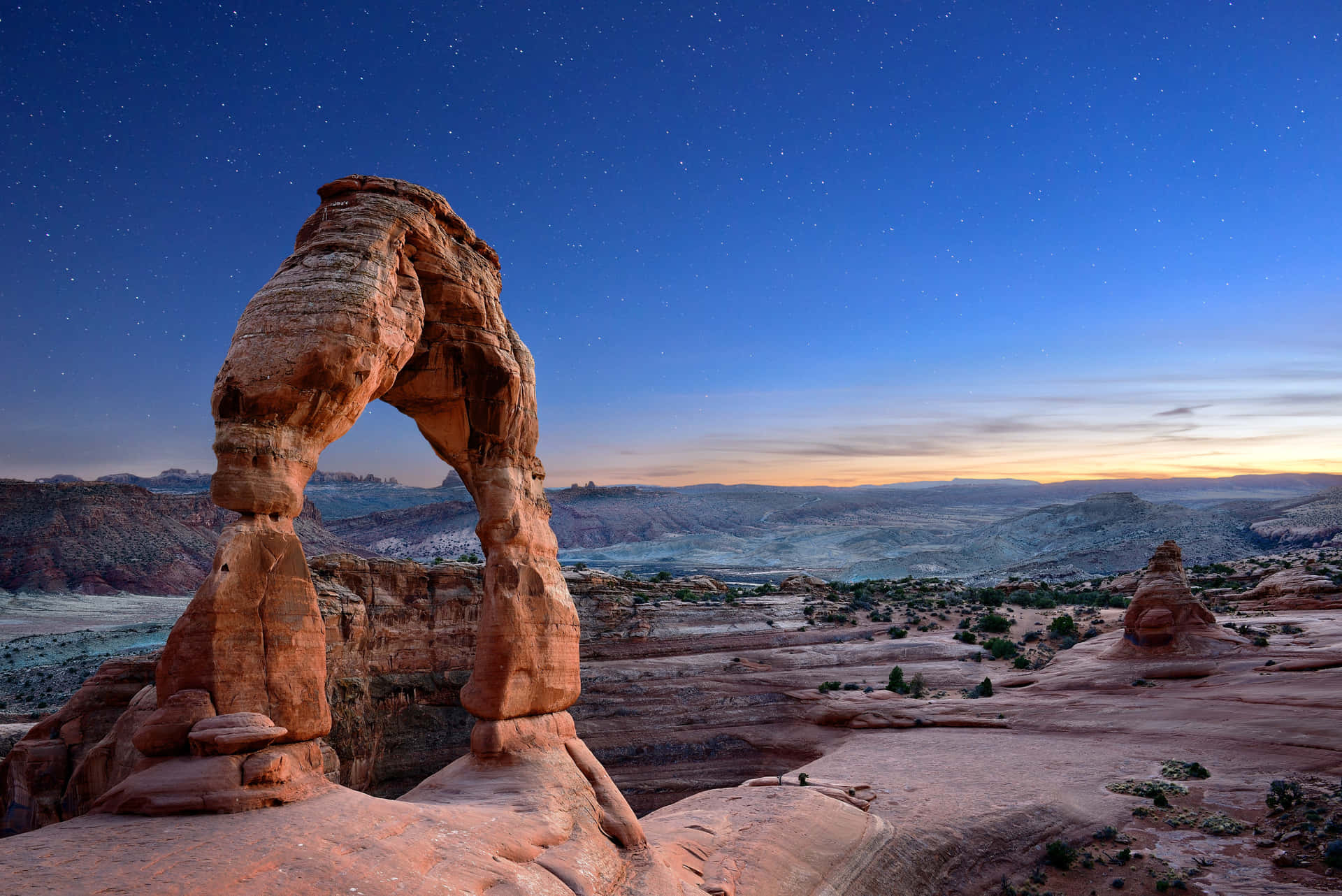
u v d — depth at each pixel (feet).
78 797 83.87
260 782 40.91
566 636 64.18
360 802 44.34
